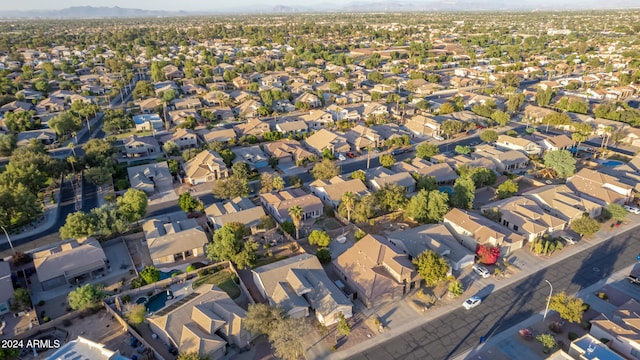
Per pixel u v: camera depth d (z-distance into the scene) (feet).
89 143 395.14
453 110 550.77
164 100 607.37
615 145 444.14
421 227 275.18
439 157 393.09
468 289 228.02
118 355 176.35
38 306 218.59
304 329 181.78
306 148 447.42
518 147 421.18
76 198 341.00
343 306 203.21
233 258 243.40
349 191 309.83
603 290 224.12
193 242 262.26
